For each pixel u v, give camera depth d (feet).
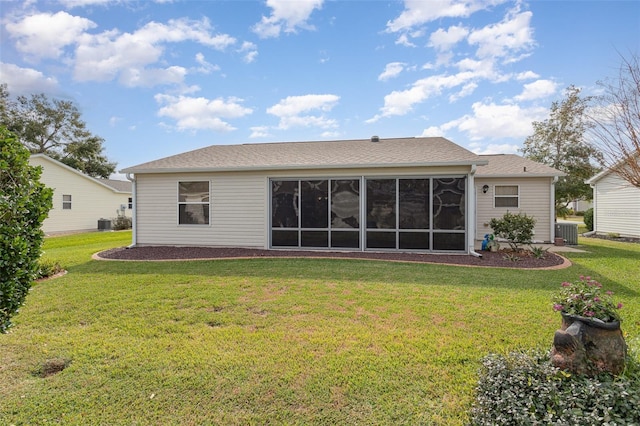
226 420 8.29
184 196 37.06
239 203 35.86
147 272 24.25
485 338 12.66
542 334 12.96
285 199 35.19
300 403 8.89
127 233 64.64
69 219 66.74
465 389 9.36
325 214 34.35
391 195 33.06
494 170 42.37
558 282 20.98
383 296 18.08
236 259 29.25
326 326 14.02
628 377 8.47
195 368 10.62
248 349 11.91
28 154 9.68
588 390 7.77
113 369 10.56
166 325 14.19
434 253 32.04
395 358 11.17
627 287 19.80
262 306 16.57
